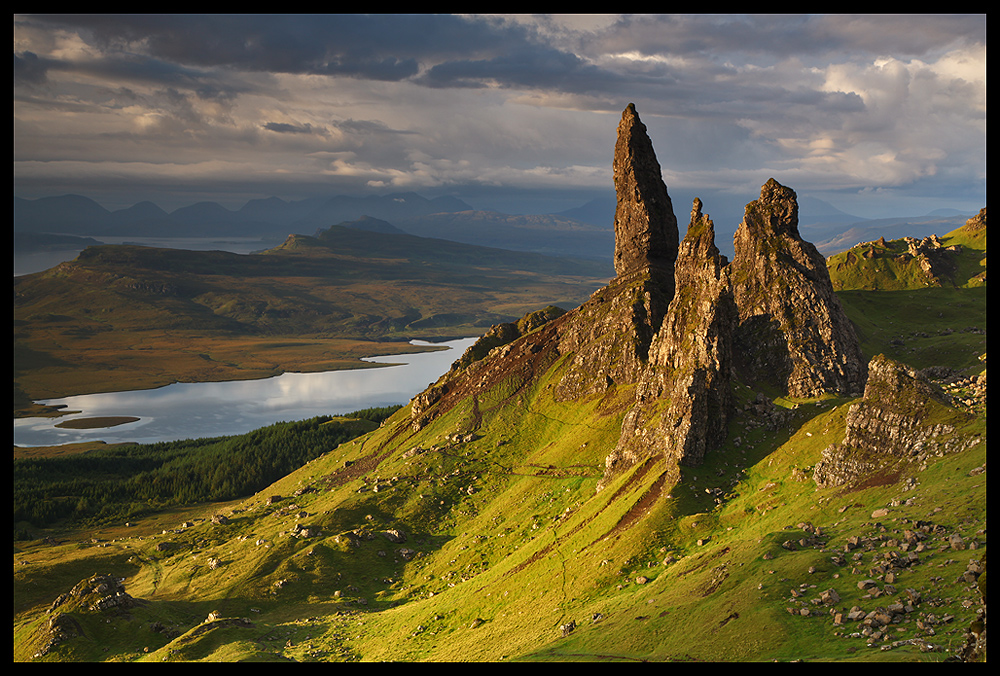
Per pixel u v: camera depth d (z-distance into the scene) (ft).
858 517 391.86
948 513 338.75
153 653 589.73
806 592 322.34
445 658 451.53
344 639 569.23
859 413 463.83
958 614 257.34
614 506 586.04
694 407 582.35
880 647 255.91
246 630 605.31
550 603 481.87
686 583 390.01
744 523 473.67
